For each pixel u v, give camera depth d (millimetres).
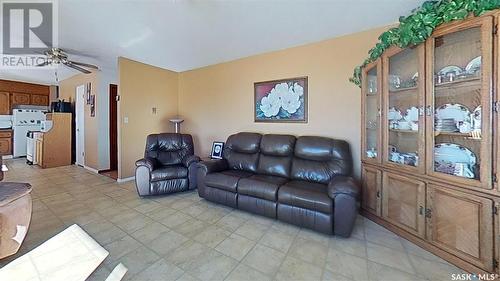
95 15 2582
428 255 1930
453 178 1767
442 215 1864
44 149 5391
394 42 2164
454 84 1820
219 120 4363
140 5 2379
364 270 1755
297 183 2717
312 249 2045
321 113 3234
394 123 2361
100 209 2910
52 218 2635
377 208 2512
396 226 2281
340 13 2502
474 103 1731
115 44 3418
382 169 2438
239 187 2793
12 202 1702
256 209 2689
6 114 6516
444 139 1914
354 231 2363
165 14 2555
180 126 4977
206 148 4574
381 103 2414
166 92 4801
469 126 1732
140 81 4352
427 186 1973
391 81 2346
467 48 1770
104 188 3799
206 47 3525
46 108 7113
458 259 1763
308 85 3334
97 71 4941
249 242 2154
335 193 2219
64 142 5715
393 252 1986
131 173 4289
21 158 6605
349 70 3006
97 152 4992
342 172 2682
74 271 1719
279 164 3076
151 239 2189
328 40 3154
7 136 6539
